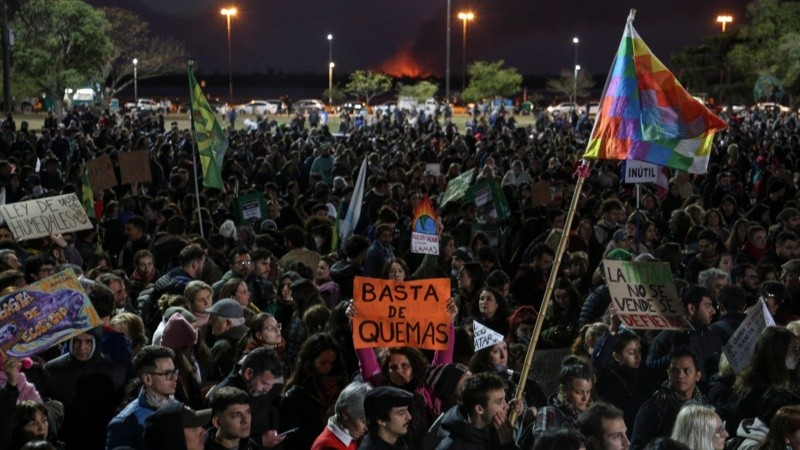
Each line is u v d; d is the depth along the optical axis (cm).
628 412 834
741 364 831
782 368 782
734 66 7838
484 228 1595
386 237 1267
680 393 772
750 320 840
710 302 920
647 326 855
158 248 1307
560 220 1505
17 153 2723
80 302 761
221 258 1332
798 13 7525
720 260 1244
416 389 775
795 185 2475
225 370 891
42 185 2256
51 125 4094
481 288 1112
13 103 7375
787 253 1281
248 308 1003
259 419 759
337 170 2528
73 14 6988
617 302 859
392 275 1071
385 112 7750
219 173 1630
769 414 759
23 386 740
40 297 752
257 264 1146
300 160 2728
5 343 736
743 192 2114
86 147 3075
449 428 668
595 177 2236
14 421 688
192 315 886
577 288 1221
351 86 9856
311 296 1010
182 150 2950
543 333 1020
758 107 6769
